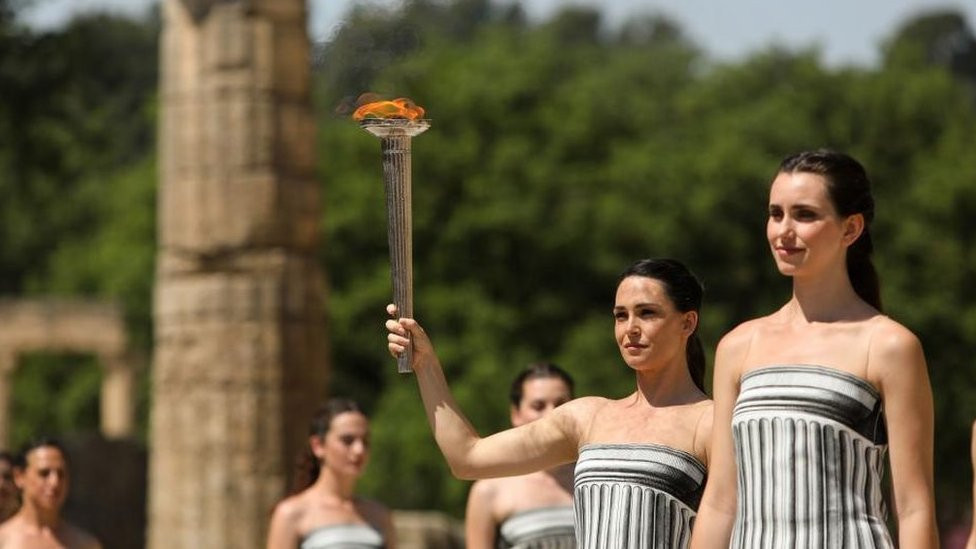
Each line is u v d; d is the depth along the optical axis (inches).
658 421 443.8
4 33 1907.0
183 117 1256.2
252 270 1245.7
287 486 1253.1
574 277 2883.9
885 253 2942.9
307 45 1266.0
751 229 2928.2
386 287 2851.9
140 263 3161.9
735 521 395.5
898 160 3129.9
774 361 394.6
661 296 445.1
